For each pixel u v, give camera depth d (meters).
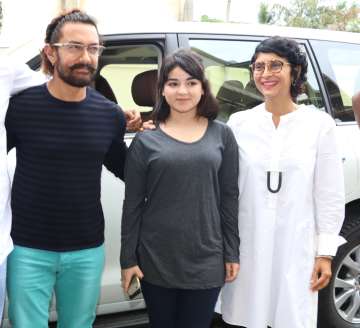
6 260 2.06
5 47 2.75
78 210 2.10
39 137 2.03
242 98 3.08
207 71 2.97
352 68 3.34
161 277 2.12
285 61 2.19
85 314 2.26
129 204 2.14
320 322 3.12
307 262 2.25
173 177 2.05
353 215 3.13
